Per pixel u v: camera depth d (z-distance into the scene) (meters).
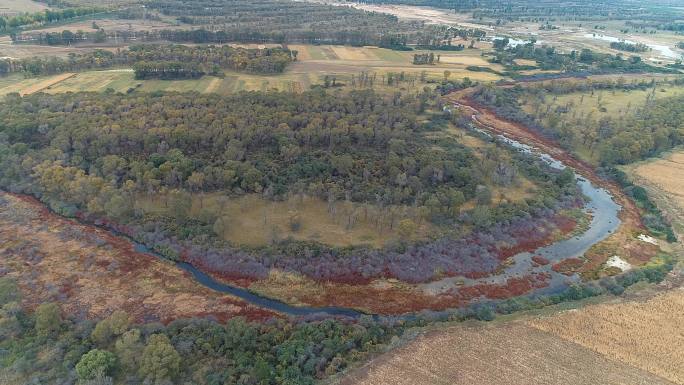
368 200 140.50
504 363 89.62
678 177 171.88
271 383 83.88
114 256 118.88
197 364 87.62
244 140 160.38
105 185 133.50
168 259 119.38
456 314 103.06
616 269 123.12
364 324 99.56
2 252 117.31
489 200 143.50
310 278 114.44
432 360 89.69
